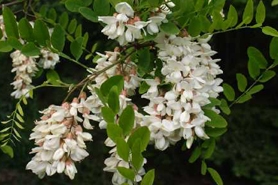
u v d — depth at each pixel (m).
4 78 2.44
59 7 2.07
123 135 0.57
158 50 0.77
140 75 0.79
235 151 2.47
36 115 2.37
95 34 2.23
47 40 0.76
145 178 0.56
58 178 2.39
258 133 2.57
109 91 0.66
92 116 0.71
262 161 2.42
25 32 0.76
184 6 0.73
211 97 0.75
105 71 0.77
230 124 2.58
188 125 0.69
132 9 0.68
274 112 2.62
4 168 2.37
